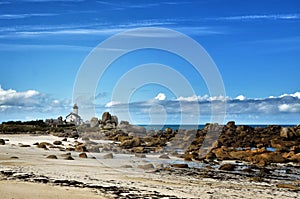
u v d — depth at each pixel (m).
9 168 22.08
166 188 18.50
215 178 23.59
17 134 66.38
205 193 17.89
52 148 39.03
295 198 18.11
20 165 23.81
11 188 16.03
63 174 20.89
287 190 20.23
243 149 41.22
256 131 56.81
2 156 28.53
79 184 17.98
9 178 18.48
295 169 29.61
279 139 49.28
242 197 17.59
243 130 56.88
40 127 77.56
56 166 24.28
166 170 26.23
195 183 20.98
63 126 77.19
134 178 21.31
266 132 55.97
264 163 32.12
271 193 19.09
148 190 17.59
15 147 37.91
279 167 30.72
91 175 21.28
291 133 49.94
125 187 17.98
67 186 17.28
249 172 27.23
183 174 24.67
